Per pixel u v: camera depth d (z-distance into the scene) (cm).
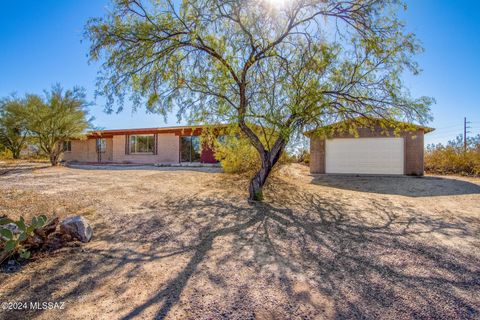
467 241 435
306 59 647
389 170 1354
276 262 345
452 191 945
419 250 394
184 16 616
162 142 1772
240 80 693
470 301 261
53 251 346
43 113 1171
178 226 471
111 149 1988
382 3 600
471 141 1731
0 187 628
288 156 998
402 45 627
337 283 293
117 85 637
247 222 516
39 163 1395
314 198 774
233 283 287
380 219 565
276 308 242
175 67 677
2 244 317
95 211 508
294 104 613
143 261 336
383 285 290
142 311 234
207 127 828
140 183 813
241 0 562
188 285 280
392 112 684
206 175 1068
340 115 717
